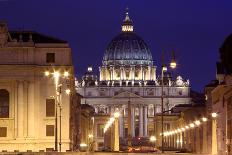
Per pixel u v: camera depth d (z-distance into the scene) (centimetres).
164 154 18112
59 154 16875
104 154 17875
